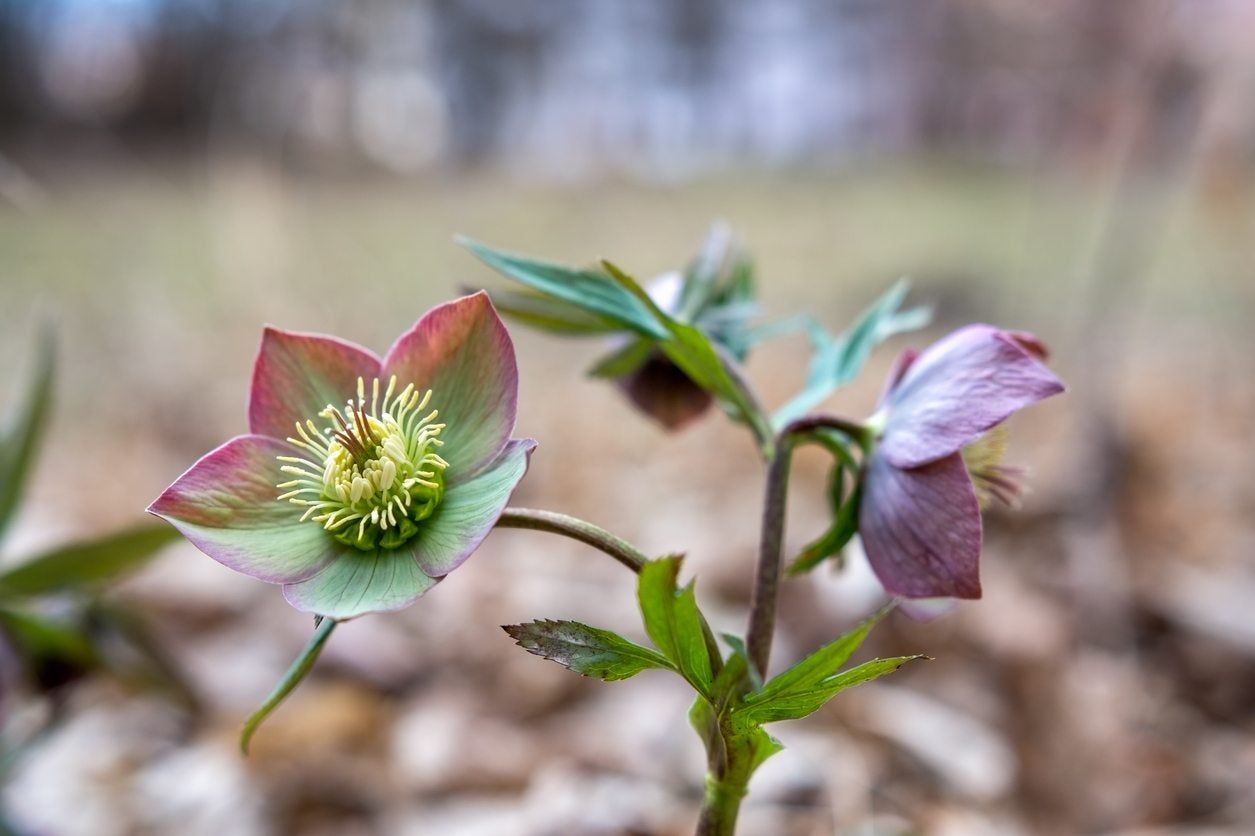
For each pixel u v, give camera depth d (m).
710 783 0.25
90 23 2.45
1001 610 0.52
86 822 0.43
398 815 0.45
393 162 2.56
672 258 1.61
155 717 0.51
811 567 0.28
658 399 0.31
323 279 1.26
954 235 1.82
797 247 1.82
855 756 0.46
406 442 0.24
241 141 1.48
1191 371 1.05
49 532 0.70
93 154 2.37
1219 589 0.58
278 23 2.01
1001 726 0.47
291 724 0.49
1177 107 0.82
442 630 0.59
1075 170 1.71
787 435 0.27
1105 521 0.63
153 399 0.96
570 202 2.40
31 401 0.37
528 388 1.11
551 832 0.42
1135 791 0.44
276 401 0.25
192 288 1.26
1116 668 0.52
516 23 3.34
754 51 3.37
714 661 0.24
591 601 0.62
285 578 0.24
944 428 0.26
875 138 2.94
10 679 0.36
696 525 0.72
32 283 1.33
